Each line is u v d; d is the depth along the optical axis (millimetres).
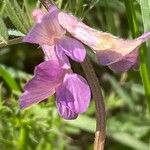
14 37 169
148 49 185
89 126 214
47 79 127
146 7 163
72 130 214
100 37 133
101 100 130
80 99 127
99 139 130
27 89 126
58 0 172
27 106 130
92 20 208
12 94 202
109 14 198
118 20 223
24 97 126
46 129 200
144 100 232
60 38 134
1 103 195
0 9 163
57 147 210
